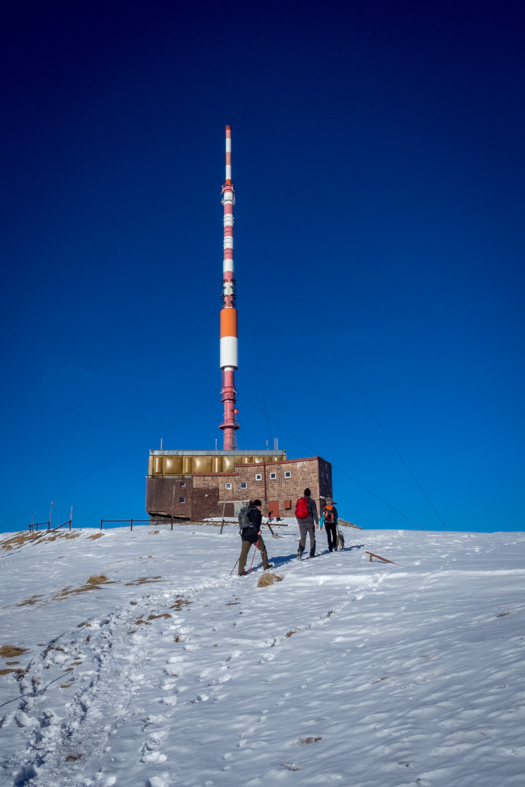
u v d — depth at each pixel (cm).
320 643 745
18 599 1478
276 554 1958
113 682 751
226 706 582
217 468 4888
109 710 652
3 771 500
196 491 4566
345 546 1969
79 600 1303
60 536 3550
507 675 432
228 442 6256
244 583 1359
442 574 1030
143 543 2747
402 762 340
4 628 1054
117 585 1510
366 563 1357
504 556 1319
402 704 442
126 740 541
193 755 468
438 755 337
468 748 334
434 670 500
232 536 2964
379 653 621
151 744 521
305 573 1290
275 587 1228
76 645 913
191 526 3575
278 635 837
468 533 2459
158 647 883
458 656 519
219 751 466
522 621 586
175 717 580
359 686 525
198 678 709
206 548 2422
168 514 4588
